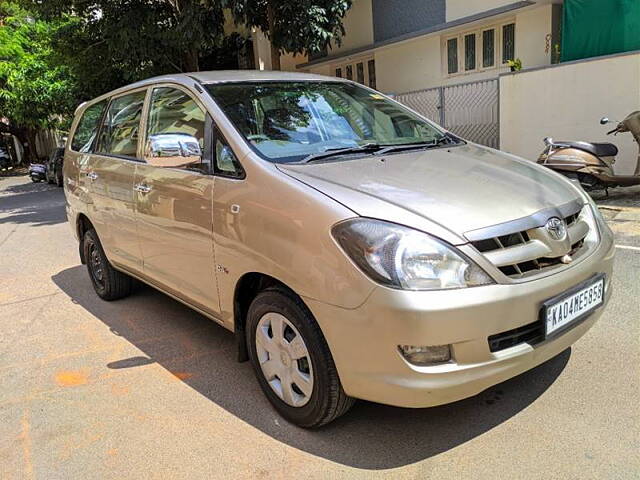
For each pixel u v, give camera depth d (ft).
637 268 15.33
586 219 9.50
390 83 46.96
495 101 32.78
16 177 84.48
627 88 25.90
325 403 8.48
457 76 41.37
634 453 8.01
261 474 8.25
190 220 10.75
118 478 8.41
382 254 7.42
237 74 12.37
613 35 27.22
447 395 7.50
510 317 7.57
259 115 10.89
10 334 14.60
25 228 32.48
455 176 9.26
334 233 7.84
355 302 7.55
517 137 30.45
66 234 28.94
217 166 10.33
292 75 12.92
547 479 7.65
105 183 14.39
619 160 26.73
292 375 9.08
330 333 7.96
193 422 9.76
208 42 34.55
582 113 27.66
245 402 10.30
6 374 12.17
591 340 11.42
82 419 10.10
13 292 18.54
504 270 7.69
